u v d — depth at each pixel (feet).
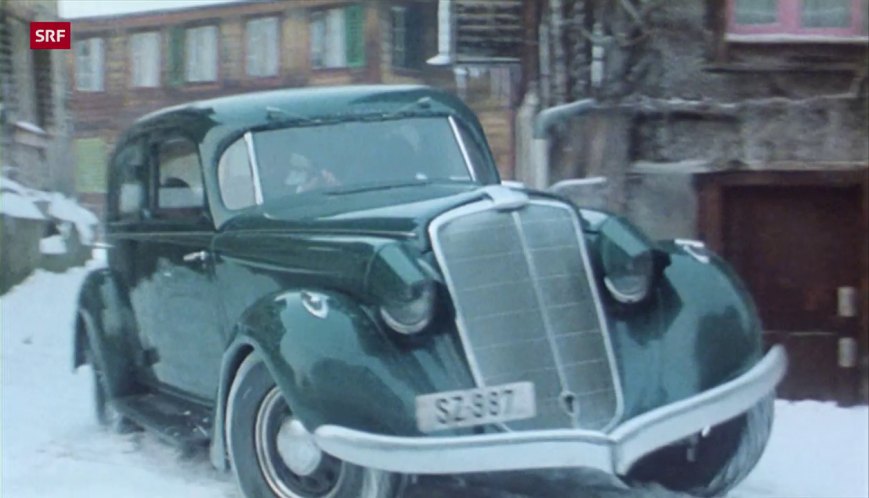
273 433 19.79
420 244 19.57
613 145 41.01
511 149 47.11
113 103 81.20
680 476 21.90
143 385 26.86
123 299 26.76
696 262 21.08
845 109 40.68
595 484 19.74
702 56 40.93
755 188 41.29
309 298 19.43
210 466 23.98
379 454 17.99
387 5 78.48
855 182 40.55
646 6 40.75
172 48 81.20
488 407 18.79
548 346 19.40
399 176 23.97
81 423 28.30
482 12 43.96
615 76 40.98
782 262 41.32
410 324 18.94
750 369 20.08
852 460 26.66
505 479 19.85
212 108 24.35
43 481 22.79
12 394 32.53
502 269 19.60
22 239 54.24
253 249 21.94
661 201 40.86
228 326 22.70
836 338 41.22
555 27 41.91
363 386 18.38
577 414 19.17
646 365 19.76
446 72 78.54
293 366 18.60
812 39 40.81
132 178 26.43
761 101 40.70
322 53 79.71
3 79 59.52
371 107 24.62
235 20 80.59
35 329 44.47
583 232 20.53
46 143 64.85
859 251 40.98
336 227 20.83
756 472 24.90
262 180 23.32
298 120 24.04
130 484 22.56
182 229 24.11
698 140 40.91
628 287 20.15
